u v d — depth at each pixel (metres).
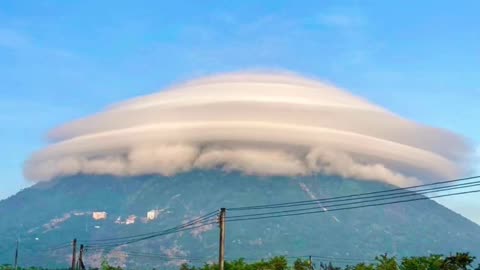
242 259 128.12
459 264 102.06
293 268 133.88
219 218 74.69
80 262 121.25
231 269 122.38
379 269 121.50
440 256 108.25
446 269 102.25
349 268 157.62
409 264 109.75
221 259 73.06
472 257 102.62
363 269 134.12
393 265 118.62
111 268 167.88
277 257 130.88
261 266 125.88
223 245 73.62
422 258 110.44
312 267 134.75
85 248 163.00
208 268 127.50
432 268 105.19
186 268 158.00
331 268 169.88
